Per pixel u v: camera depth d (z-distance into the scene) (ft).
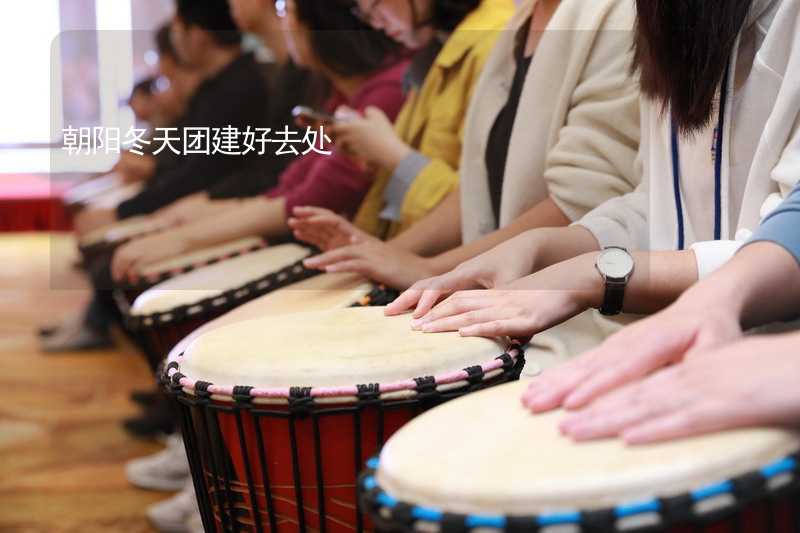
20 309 25.07
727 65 5.98
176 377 5.41
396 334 5.51
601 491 3.24
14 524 11.39
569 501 3.24
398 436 4.02
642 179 6.57
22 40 30.71
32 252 32.91
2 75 31.53
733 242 5.89
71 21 21.67
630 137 6.67
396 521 3.49
